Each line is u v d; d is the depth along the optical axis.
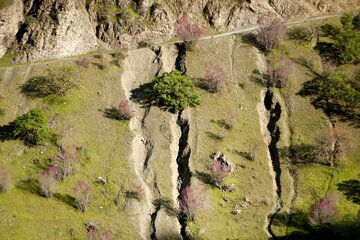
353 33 60.31
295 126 52.50
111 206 44.47
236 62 60.19
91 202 44.66
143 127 53.25
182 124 53.47
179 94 54.03
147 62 61.16
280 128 52.44
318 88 55.59
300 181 46.88
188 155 49.88
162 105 55.16
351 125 51.31
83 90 56.28
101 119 53.28
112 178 47.06
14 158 48.66
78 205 43.62
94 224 42.06
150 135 52.31
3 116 52.81
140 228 42.78
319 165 47.91
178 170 49.53
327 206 41.19
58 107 53.81
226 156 48.84
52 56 60.69
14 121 51.62
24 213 42.94
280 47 61.91
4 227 41.41
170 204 45.28
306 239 40.84
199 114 53.97
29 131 49.44
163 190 46.59
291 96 55.91
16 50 61.06
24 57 60.34
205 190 45.84
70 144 49.81
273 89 56.88
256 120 53.66
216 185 46.56
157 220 43.31
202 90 56.66
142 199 45.28
